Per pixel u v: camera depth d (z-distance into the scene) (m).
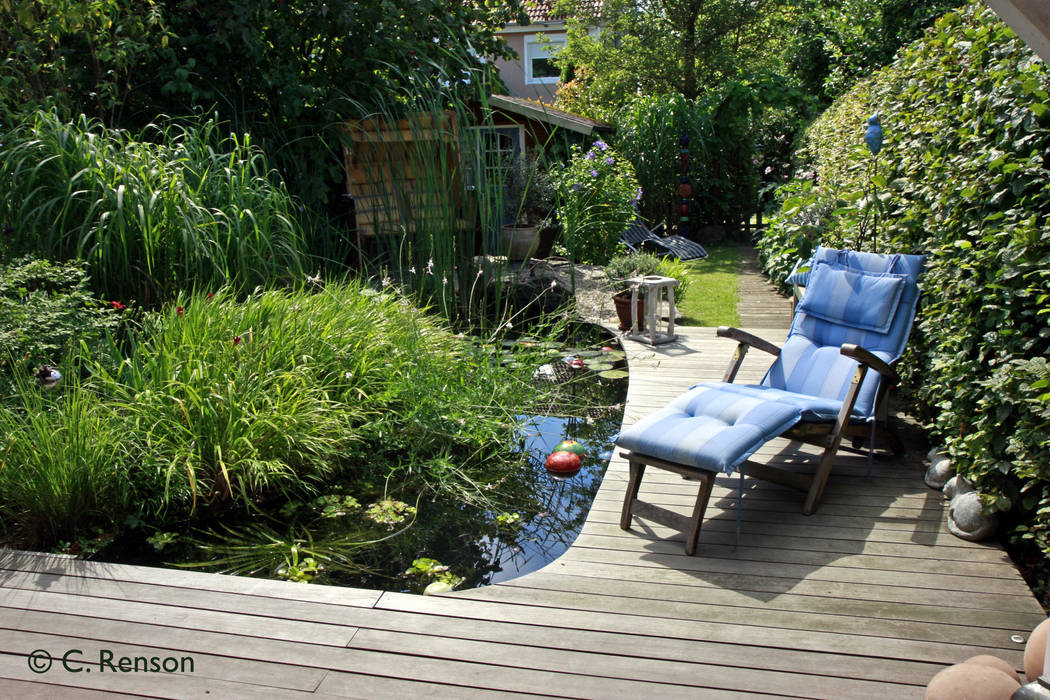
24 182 5.25
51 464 3.43
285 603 2.88
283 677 2.44
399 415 4.80
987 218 3.19
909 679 2.41
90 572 3.08
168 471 3.55
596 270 9.43
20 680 2.42
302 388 4.30
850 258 4.51
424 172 7.36
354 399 4.66
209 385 4.02
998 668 2.21
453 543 3.60
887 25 14.82
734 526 3.50
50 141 5.32
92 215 5.24
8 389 4.00
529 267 8.88
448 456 4.48
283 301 4.94
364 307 5.36
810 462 4.20
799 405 3.61
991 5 1.59
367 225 8.27
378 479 4.29
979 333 3.37
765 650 2.57
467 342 5.73
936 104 4.26
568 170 10.34
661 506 3.73
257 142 8.09
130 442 3.73
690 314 8.09
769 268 9.47
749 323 7.55
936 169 3.97
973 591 2.90
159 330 4.48
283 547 3.54
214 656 2.55
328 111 8.20
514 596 2.92
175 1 8.12
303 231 7.15
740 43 18.22
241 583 3.01
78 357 4.28
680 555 3.24
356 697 2.35
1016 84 3.15
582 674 2.45
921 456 4.21
